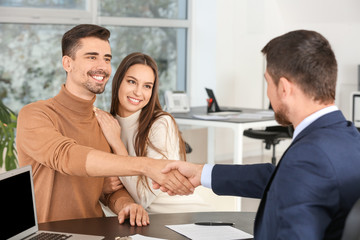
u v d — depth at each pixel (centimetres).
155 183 248
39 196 260
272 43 168
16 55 625
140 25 743
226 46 833
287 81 164
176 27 787
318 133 159
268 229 162
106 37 268
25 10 623
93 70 262
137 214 248
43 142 248
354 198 153
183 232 231
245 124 568
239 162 567
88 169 239
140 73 307
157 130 309
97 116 289
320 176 151
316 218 150
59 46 661
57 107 264
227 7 827
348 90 845
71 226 240
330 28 864
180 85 806
